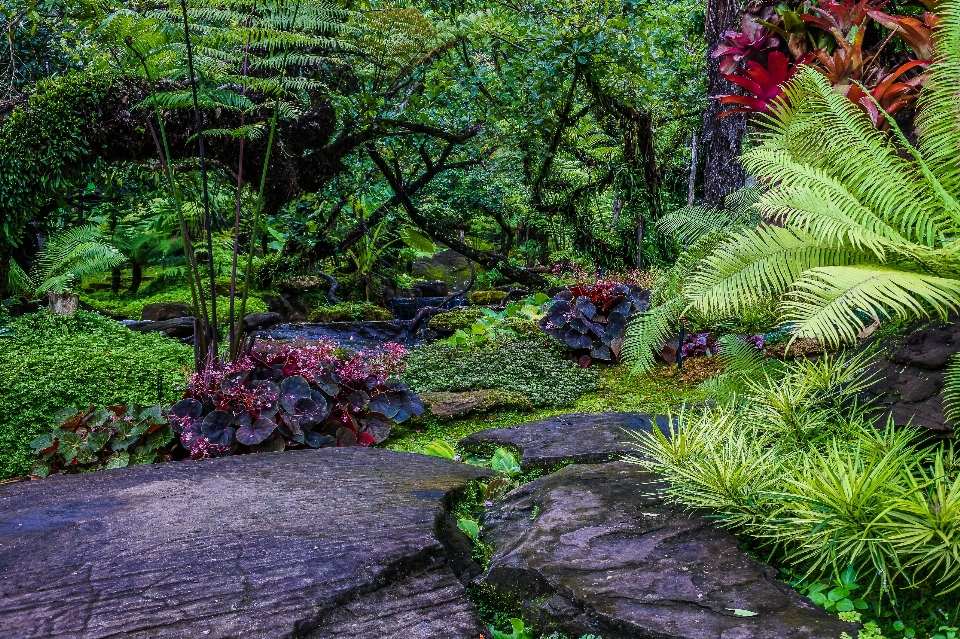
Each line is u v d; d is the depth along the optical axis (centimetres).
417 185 1108
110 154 570
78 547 243
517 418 510
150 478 320
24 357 476
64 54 828
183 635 195
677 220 488
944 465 263
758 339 521
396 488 312
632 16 969
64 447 372
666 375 595
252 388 405
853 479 220
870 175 308
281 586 219
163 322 849
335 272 1280
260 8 453
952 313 326
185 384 432
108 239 1086
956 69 309
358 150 944
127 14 426
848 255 278
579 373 608
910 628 200
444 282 1560
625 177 1025
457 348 688
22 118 530
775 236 284
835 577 222
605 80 978
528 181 1104
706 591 214
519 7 985
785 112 356
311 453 371
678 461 276
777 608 204
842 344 393
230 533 254
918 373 321
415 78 870
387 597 222
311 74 693
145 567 228
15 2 750
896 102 374
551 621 220
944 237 292
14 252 909
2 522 265
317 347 457
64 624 198
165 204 1046
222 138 602
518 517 294
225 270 1112
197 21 473
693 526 254
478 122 1005
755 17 454
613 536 252
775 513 234
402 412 449
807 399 311
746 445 285
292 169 675
